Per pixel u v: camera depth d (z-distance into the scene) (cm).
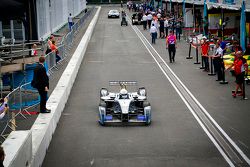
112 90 2023
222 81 2147
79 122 1504
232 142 1264
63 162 1122
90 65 2778
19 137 950
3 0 1567
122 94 1520
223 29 3272
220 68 2166
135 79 2284
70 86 2017
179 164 1092
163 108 1683
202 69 2562
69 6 6191
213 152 1180
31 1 2977
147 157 1146
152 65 2738
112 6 11425
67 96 1850
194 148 1215
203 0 3622
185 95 1900
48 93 1723
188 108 1675
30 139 991
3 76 1798
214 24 3538
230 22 3497
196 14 4491
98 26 5788
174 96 1884
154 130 1395
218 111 1622
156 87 2077
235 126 1427
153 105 1734
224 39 3212
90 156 1162
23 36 3066
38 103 1527
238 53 1806
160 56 3117
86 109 1689
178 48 3544
